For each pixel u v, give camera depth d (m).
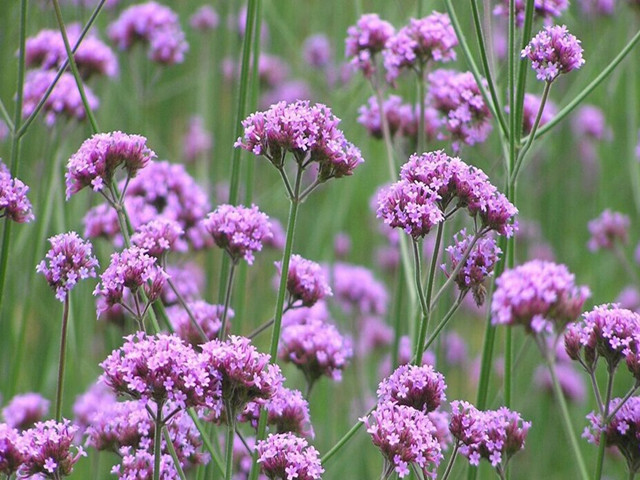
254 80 1.17
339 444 1.03
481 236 1.03
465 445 1.03
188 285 1.19
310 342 1.11
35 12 1.34
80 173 1.05
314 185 1.03
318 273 1.10
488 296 1.12
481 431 1.02
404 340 1.22
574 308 1.02
